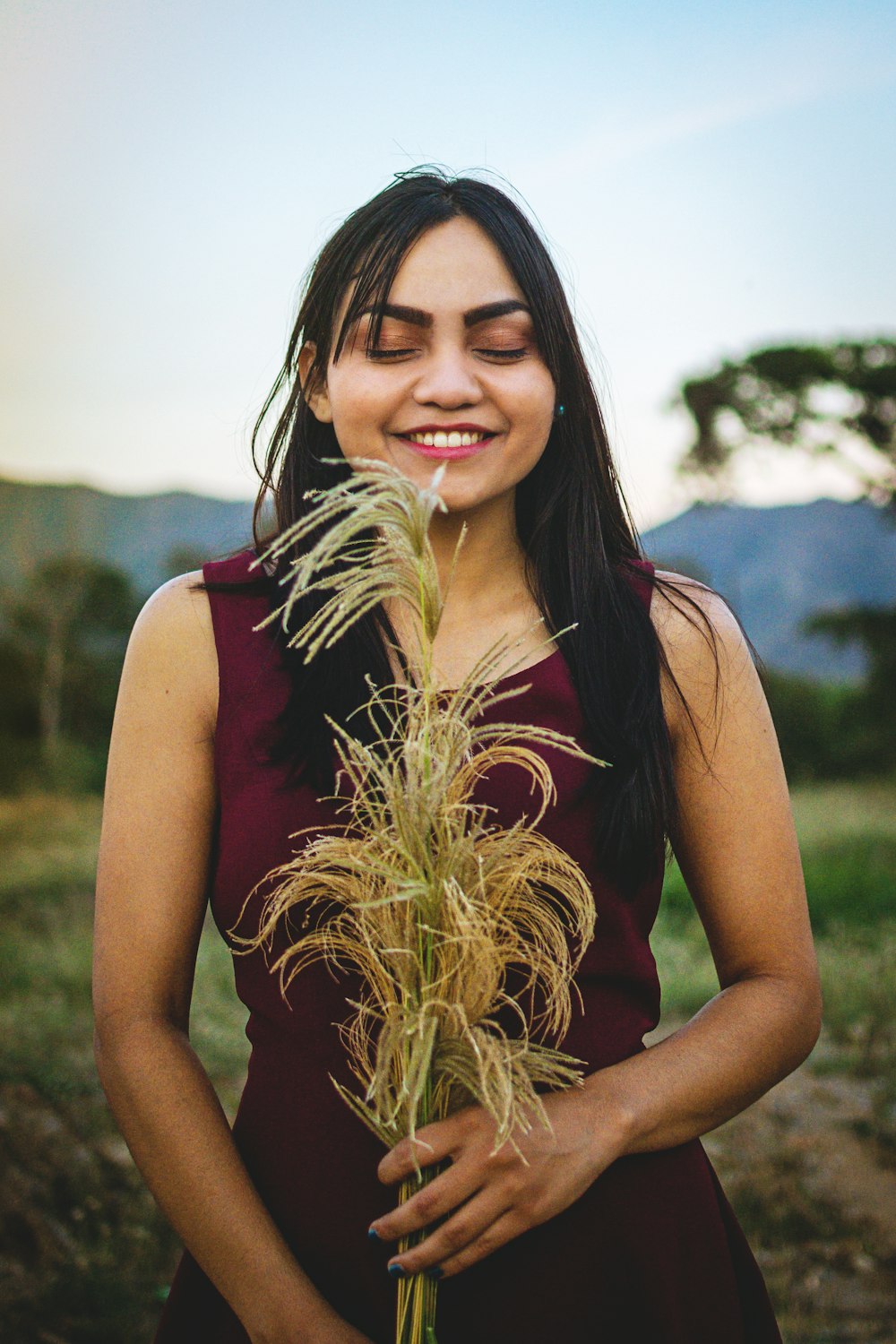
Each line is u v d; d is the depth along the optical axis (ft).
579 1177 4.81
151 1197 13.80
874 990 23.45
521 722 5.45
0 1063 17.15
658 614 5.75
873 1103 18.13
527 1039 4.77
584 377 5.79
